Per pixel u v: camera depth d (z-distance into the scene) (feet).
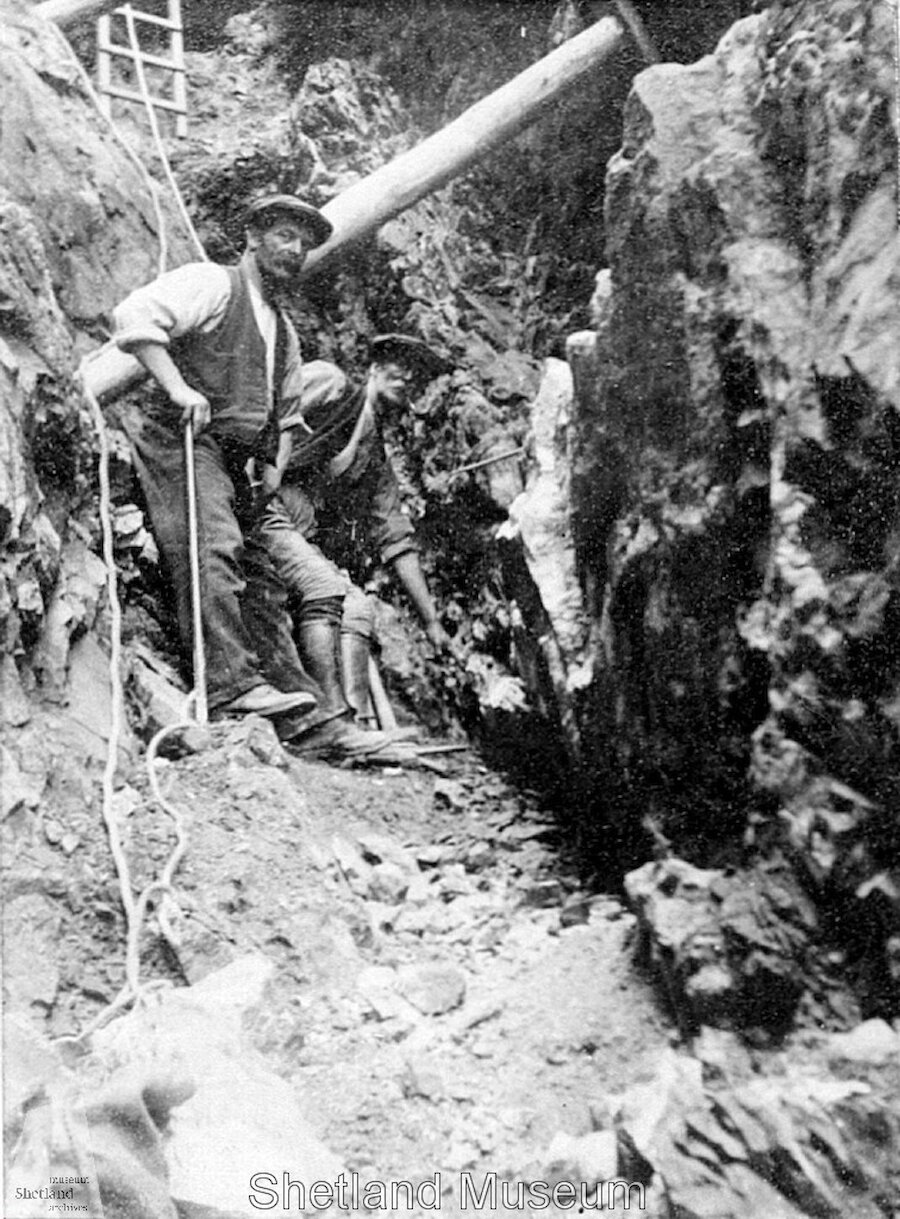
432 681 11.05
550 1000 7.22
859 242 6.72
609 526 8.29
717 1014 6.72
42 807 7.75
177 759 8.84
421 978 7.34
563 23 11.03
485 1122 6.52
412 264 11.90
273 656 10.16
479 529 11.14
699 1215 6.01
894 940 6.52
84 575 9.11
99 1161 5.84
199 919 7.41
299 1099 6.53
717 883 7.11
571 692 8.61
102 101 12.17
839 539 6.66
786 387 6.88
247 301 10.37
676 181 7.57
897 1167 6.09
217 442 10.20
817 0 7.15
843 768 6.63
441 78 11.80
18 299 8.76
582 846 8.77
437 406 11.71
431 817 9.37
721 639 7.28
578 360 8.30
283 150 12.33
